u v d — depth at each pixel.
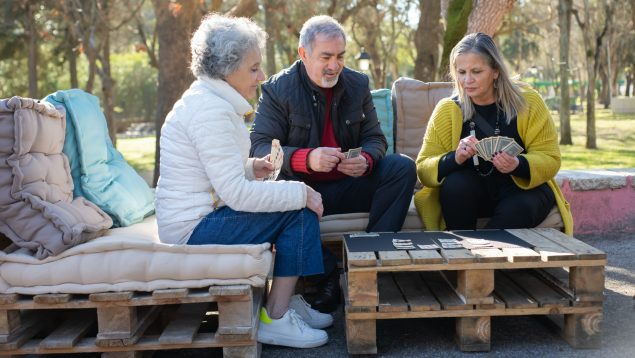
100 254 2.59
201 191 2.81
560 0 17.09
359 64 14.98
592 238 4.98
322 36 3.39
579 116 37.25
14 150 2.62
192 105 2.74
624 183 5.07
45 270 2.57
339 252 3.82
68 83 28.95
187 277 2.60
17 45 20.56
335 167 3.62
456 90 3.73
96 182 3.25
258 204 2.73
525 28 21.48
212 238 2.77
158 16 10.02
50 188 2.77
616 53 36.97
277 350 2.96
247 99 2.93
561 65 17.70
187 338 2.61
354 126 3.67
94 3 14.19
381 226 3.46
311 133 3.62
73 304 2.59
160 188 2.86
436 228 3.65
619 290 3.67
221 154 2.69
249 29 2.83
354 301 2.76
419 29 12.41
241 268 2.59
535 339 2.96
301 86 3.61
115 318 2.59
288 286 2.92
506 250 2.80
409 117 4.74
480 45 3.49
